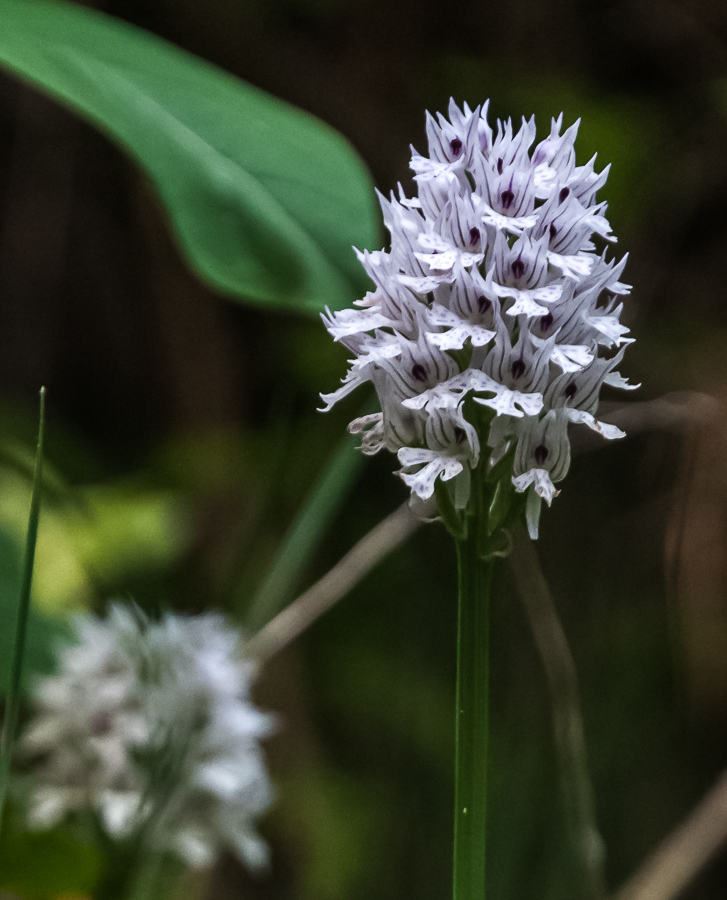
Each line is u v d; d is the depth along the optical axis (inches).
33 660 22.2
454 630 42.5
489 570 20.2
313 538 24.0
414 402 19.8
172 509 34.4
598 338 20.1
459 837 20.1
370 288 22.6
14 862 21.4
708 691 37.0
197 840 22.0
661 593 38.8
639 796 35.9
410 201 20.1
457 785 20.1
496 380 19.9
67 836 21.5
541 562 39.8
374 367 20.1
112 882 21.6
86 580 27.6
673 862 27.2
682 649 36.9
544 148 20.1
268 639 23.7
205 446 45.9
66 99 22.3
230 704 22.1
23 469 24.0
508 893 30.7
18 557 22.6
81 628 22.2
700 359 46.5
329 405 20.1
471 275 19.8
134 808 21.7
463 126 20.1
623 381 20.1
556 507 40.8
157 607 24.0
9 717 20.6
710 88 50.5
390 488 46.8
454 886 20.1
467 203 19.9
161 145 22.4
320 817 39.7
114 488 36.2
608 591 39.0
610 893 34.5
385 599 44.2
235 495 43.3
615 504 40.4
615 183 49.4
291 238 22.5
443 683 41.7
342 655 43.9
